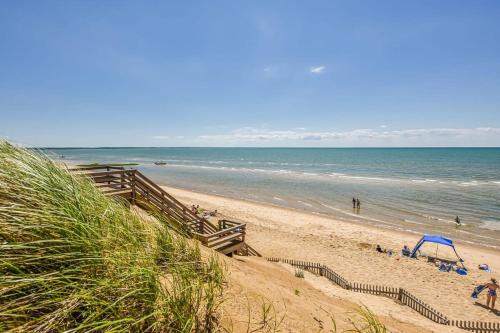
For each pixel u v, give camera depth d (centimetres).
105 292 227
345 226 2180
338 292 994
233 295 369
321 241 1783
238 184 4462
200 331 268
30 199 257
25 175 283
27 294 203
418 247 1595
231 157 13800
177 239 430
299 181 4803
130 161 10069
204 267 399
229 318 309
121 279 235
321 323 371
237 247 898
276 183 4550
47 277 212
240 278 455
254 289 421
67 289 216
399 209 2784
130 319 200
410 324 767
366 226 2209
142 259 283
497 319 988
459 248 1766
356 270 1373
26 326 186
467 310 1046
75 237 249
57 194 286
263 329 309
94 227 276
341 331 363
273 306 375
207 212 2295
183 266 351
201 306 306
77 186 342
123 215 364
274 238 1808
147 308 244
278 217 2402
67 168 391
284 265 1259
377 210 2755
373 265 1440
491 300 1113
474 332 847
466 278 1322
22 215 241
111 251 264
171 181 4828
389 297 1030
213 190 3897
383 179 5097
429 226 2234
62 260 230
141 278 250
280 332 312
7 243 217
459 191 3747
